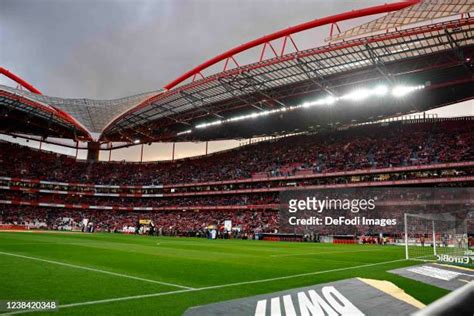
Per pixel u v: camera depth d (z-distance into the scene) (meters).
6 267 12.16
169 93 54.44
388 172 52.31
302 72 46.28
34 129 77.81
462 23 33.59
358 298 7.98
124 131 77.00
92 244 26.55
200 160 82.06
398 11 38.31
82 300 7.43
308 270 14.36
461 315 1.38
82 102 61.97
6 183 69.94
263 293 8.84
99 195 77.88
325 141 68.12
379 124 65.50
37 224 63.94
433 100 55.56
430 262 18.41
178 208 73.00
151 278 10.91
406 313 6.77
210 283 10.29
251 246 31.61
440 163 48.69
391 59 41.84
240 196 68.88
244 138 81.44
